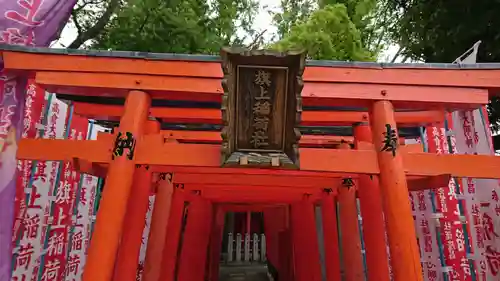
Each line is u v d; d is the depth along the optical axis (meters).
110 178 3.75
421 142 7.07
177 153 3.95
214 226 10.30
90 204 7.75
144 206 5.11
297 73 3.58
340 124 5.80
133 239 4.93
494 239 5.71
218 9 11.98
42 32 4.50
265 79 3.67
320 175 5.40
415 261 3.64
